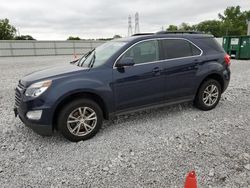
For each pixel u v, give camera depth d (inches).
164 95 187.5
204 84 206.2
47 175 122.3
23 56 1371.8
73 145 153.4
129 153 142.1
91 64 173.3
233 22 3312.0
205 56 204.4
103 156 139.3
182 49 194.9
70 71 160.9
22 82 160.6
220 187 110.4
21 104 151.3
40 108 145.6
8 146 152.9
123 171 124.6
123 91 168.7
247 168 124.0
